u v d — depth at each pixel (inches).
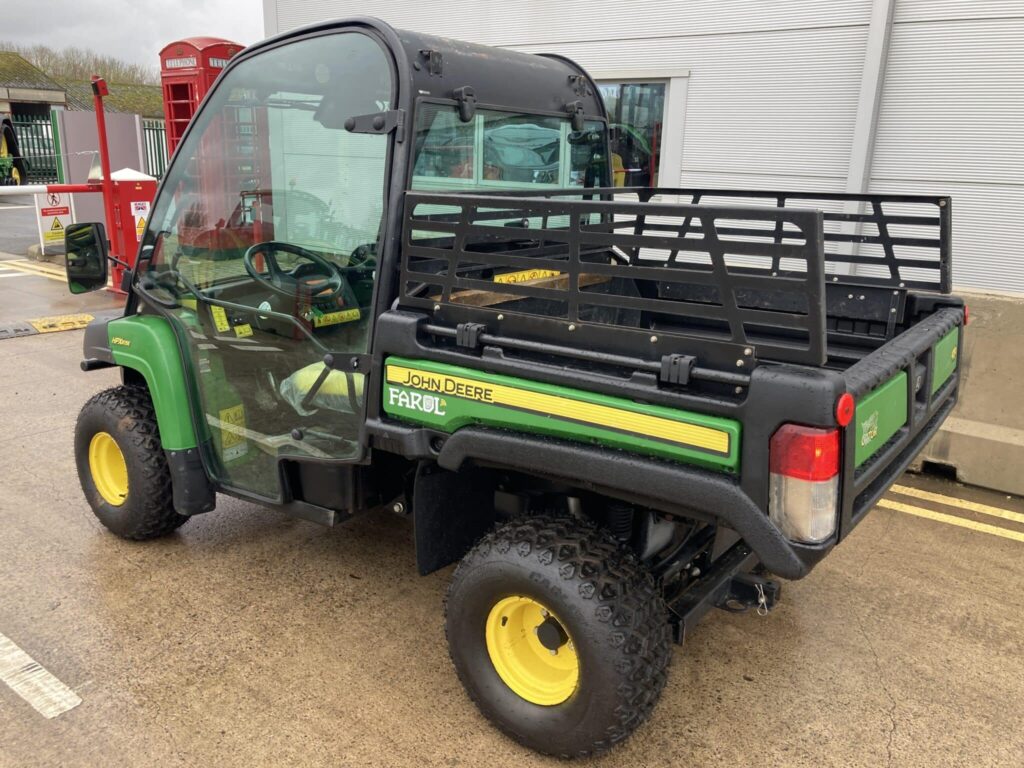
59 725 102.1
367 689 110.5
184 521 148.3
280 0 375.9
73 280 131.3
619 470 85.9
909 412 100.3
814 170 270.7
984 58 235.8
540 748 96.9
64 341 293.4
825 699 111.0
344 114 106.3
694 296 145.6
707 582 101.8
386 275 102.0
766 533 78.2
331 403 112.1
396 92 100.7
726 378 79.7
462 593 99.4
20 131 906.7
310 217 110.7
